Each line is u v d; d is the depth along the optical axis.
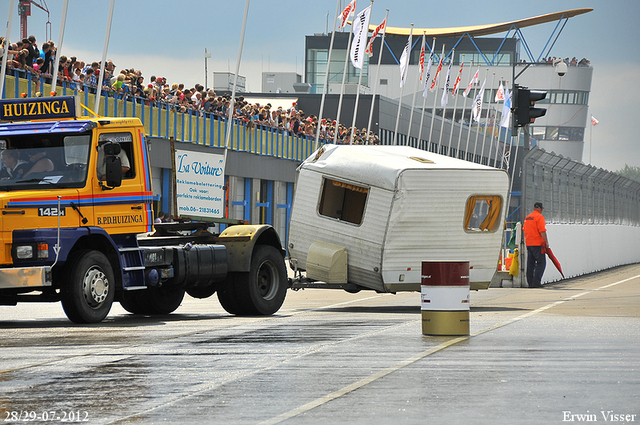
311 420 16.97
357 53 111.69
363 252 46.47
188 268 40.03
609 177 103.50
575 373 22.47
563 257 79.50
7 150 36.59
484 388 20.33
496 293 59.97
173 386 20.86
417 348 27.64
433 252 46.50
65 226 36.06
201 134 103.94
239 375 22.39
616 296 55.25
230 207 118.31
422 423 16.66
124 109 84.69
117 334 32.41
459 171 46.31
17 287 34.81
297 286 48.41
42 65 70.56
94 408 18.30
